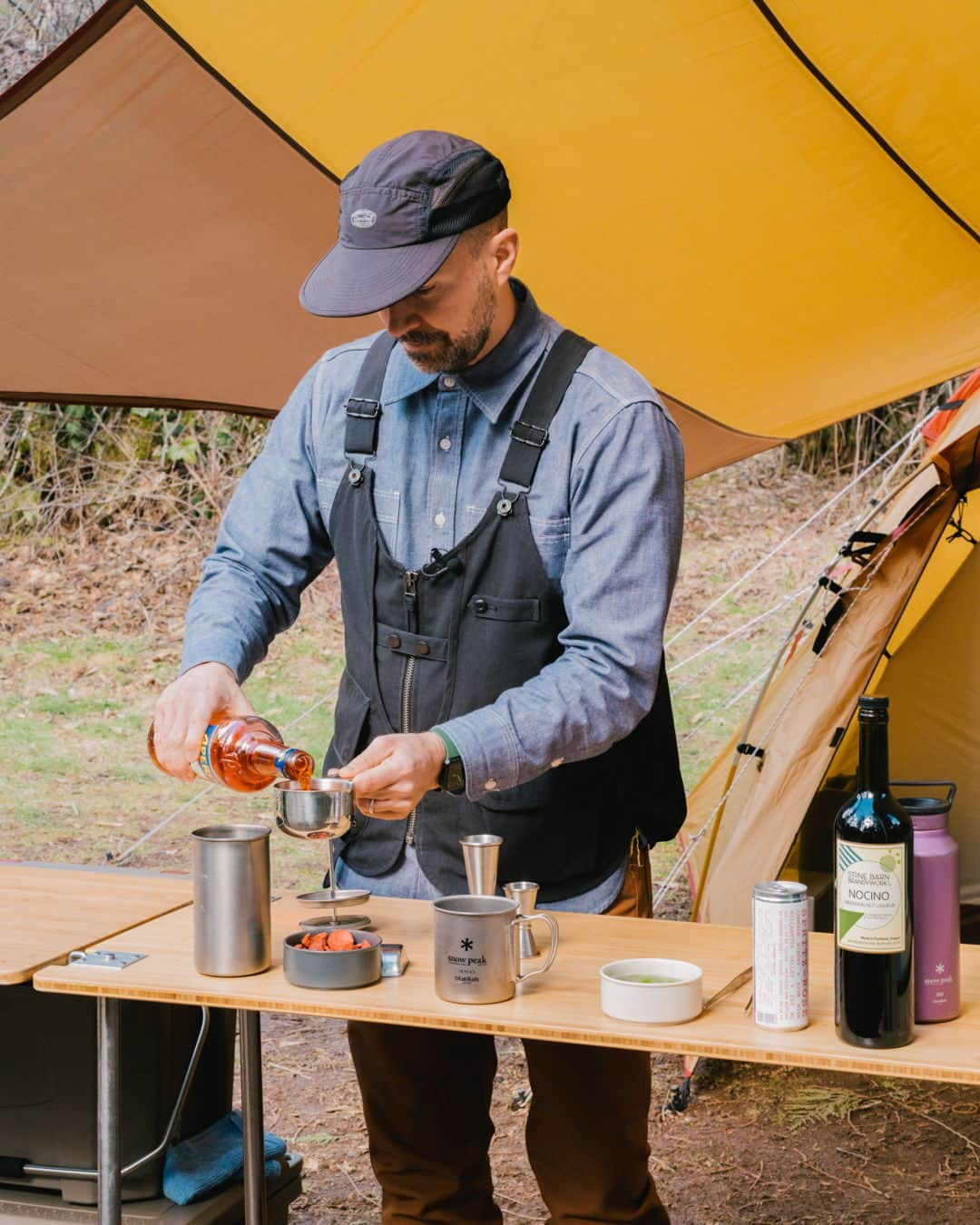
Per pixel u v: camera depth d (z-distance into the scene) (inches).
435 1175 87.5
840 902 61.9
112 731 306.2
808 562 356.2
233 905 71.3
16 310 165.0
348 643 89.9
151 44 125.7
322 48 126.1
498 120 135.1
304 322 169.8
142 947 77.6
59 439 387.9
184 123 136.6
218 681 80.4
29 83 128.1
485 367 83.1
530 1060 82.7
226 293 163.3
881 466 382.9
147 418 392.2
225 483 385.1
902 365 175.8
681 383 181.3
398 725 86.4
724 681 314.3
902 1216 120.4
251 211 149.4
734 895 160.4
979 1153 132.9
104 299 163.9
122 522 379.9
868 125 126.4
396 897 87.3
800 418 194.7
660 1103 147.1
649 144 135.2
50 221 149.5
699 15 116.0
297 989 69.4
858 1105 145.2
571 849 84.6
